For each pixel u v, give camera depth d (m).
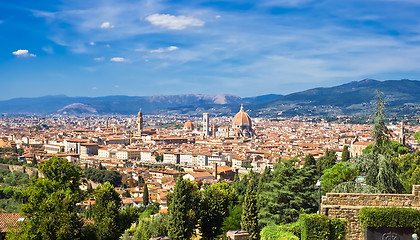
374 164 55.16
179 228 109.56
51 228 70.94
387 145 56.66
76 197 78.25
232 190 137.38
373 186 53.84
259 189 128.38
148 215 141.88
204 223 120.81
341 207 40.19
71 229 71.38
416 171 96.56
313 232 39.53
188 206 113.25
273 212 78.88
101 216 81.06
